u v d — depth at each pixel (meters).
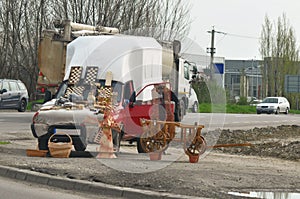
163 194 11.90
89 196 12.35
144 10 48.72
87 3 50.31
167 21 48.72
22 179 14.14
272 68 89.75
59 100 18.39
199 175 14.40
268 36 90.12
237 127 33.62
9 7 55.84
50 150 17.03
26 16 55.41
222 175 14.50
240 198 11.70
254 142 23.86
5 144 20.17
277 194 12.43
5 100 40.28
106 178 13.63
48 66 28.58
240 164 17.00
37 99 30.53
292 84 56.12
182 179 13.73
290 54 89.31
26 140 21.77
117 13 48.91
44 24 54.09
